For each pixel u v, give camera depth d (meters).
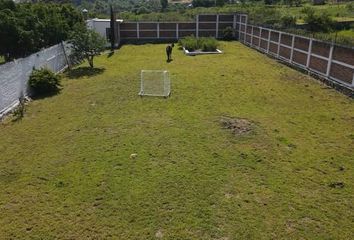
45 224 6.59
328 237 6.21
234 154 9.31
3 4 17.89
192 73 19.09
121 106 13.48
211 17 34.28
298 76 18.25
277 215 6.79
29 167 8.78
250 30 29.36
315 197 7.40
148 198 7.33
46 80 15.28
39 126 11.56
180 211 6.90
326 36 17.48
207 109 13.02
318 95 14.81
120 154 9.37
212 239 6.15
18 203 7.27
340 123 11.61
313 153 9.41
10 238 6.24
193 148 9.68
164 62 22.58
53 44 20.34
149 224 6.54
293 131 10.91
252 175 8.26
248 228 6.42
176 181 7.97
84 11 30.55
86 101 14.21
